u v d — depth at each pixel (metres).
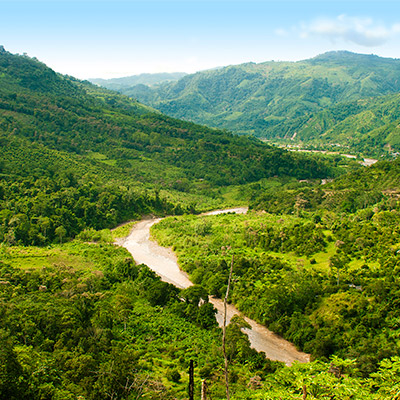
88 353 53.94
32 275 83.38
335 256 97.62
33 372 43.31
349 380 31.42
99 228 142.75
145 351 64.00
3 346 43.09
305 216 144.38
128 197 159.88
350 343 64.75
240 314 83.50
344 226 116.38
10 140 183.62
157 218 162.25
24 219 121.25
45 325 59.03
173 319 77.75
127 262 101.75
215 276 94.56
